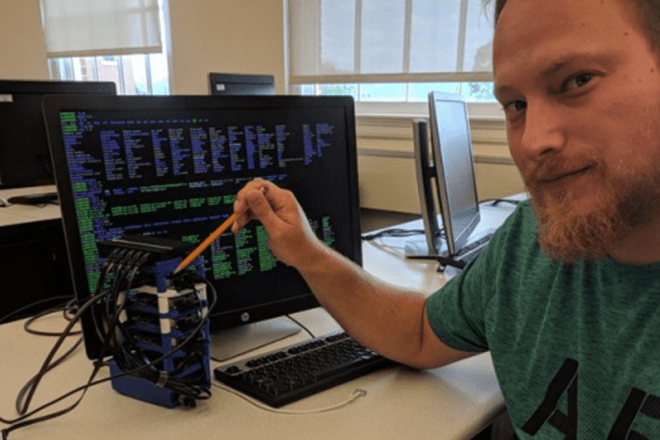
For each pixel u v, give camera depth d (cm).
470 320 77
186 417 68
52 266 196
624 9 47
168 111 84
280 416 68
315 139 100
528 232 72
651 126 47
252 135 93
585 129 49
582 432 56
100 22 374
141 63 375
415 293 89
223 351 88
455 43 250
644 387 52
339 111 103
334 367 78
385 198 281
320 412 69
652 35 47
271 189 81
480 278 76
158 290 67
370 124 281
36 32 402
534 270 68
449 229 130
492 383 78
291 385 73
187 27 339
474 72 246
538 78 50
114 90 200
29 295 195
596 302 59
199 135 87
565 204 51
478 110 255
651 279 54
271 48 311
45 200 217
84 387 70
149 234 84
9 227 177
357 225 107
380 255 151
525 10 51
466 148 158
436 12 252
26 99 186
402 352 81
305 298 100
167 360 68
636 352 54
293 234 80
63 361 84
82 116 77
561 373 60
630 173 48
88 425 66
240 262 93
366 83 285
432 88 269
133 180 82
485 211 207
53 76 416
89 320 78
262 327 99
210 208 89
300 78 308
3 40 412
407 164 270
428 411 70
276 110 95
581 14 48
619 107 47
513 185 235
